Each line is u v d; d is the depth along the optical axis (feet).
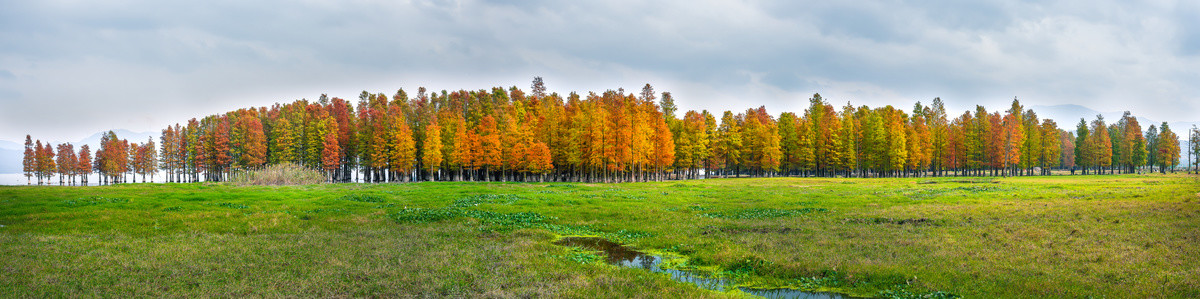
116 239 60.08
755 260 49.93
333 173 343.46
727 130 305.53
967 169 358.84
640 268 48.16
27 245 53.72
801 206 109.19
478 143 257.55
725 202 120.57
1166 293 36.94
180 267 44.04
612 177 272.10
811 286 42.86
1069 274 42.83
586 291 38.78
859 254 53.26
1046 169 391.04
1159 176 272.51
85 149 447.42
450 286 39.52
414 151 293.84
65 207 92.84
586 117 262.26
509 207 104.22
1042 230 65.26
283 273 42.57
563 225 81.20
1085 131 388.37
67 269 42.39
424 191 151.02
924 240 60.80
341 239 62.44
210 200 110.01
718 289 42.55
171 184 199.31
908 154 312.09
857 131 314.96
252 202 109.29
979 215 83.30
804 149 301.43
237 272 43.04
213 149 385.70
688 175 368.48
